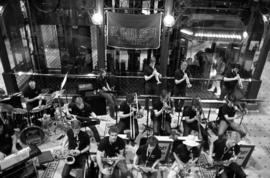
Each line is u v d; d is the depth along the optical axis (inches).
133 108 236.2
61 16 304.0
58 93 252.7
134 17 279.0
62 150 213.2
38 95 254.1
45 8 299.0
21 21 307.6
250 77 320.8
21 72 306.8
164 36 289.3
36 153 184.9
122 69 331.9
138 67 330.6
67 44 322.0
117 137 183.8
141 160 183.6
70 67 335.6
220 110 245.4
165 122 242.4
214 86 335.0
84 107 234.4
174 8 288.0
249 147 208.7
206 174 214.7
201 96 327.0
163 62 305.0
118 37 291.3
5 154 215.0
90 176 180.5
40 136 238.1
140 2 290.8
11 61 320.8
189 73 305.4
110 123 277.9
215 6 291.4
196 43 313.6
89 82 334.6
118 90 324.5
